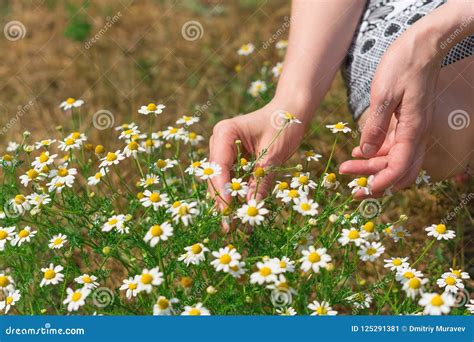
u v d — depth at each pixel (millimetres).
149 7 1648
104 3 1648
